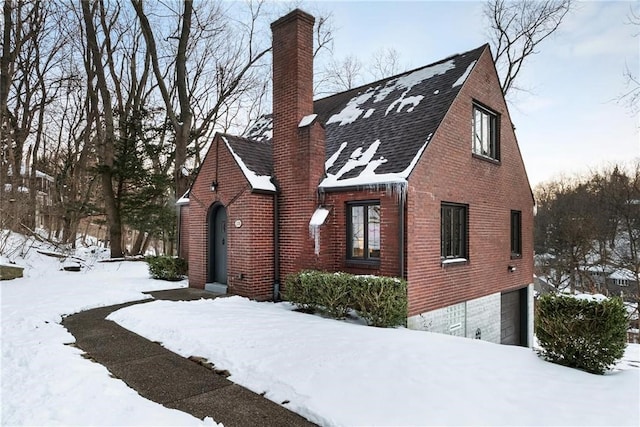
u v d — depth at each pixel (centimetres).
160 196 2016
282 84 966
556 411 355
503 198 1132
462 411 354
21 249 1528
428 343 549
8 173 2045
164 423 331
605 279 2381
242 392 418
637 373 471
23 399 370
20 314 719
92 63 2138
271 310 779
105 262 1717
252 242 899
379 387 403
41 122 2319
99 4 1989
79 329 656
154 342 586
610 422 335
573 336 488
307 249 888
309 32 970
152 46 1744
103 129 2322
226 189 971
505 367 466
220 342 551
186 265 1257
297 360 478
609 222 2364
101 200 2505
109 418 336
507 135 1162
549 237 2759
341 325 655
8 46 1716
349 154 952
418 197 781
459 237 948
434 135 830
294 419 360
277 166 965
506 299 1185
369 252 836
